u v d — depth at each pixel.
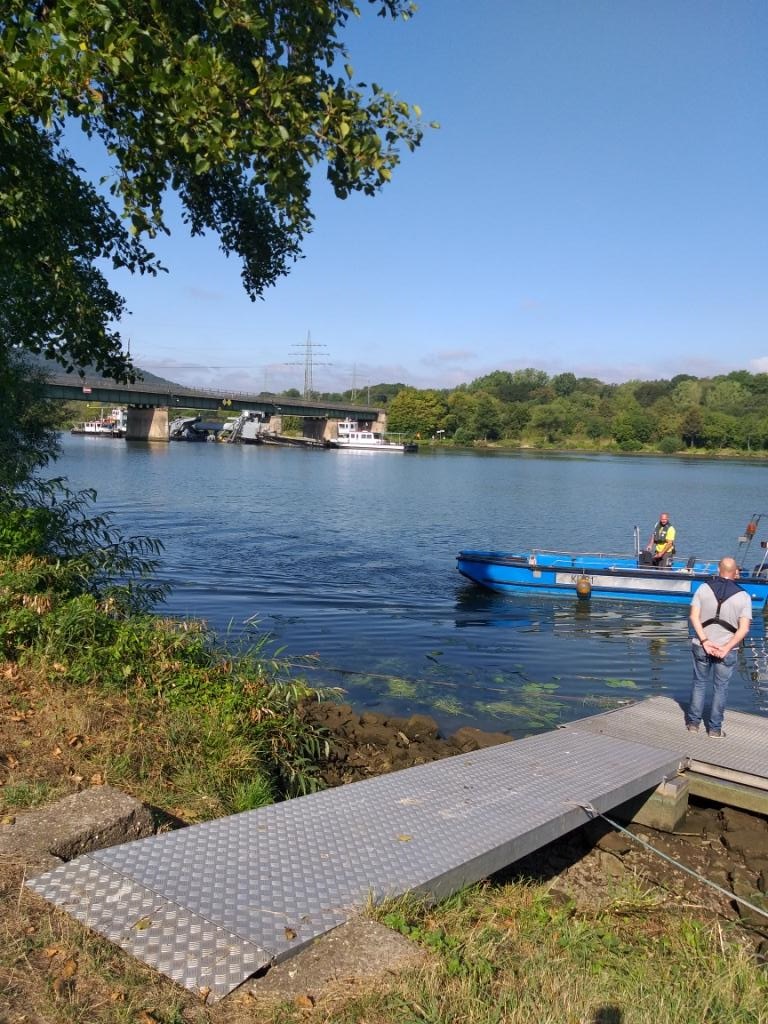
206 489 42.88
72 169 9.45
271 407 98.25
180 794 5.28
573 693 11.58
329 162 6.93
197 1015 2.98
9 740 5.30
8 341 10.64
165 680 6.70
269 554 22.95
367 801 5.16
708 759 7.09
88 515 29.56
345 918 3.66
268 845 4.34
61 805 4.36
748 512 37.75
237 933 3.43
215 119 6.27
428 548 25.09
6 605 7.11
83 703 5.98
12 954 3.17
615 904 5.19
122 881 3.76
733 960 4.24
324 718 9.30
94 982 3.09
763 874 5.88
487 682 11.91
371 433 109.38
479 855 4.49
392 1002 3.14
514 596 18.61
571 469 74.12
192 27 7.36
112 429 119.00
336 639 14.09
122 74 6.46
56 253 9.16
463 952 3.66
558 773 6.20
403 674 12.05
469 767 6.14
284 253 10.98
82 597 7.38
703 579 18.03
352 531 28.44
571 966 3.79
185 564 20.91
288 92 6.79
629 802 6.88
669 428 122.88
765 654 14.97
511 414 137.38
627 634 15.56
